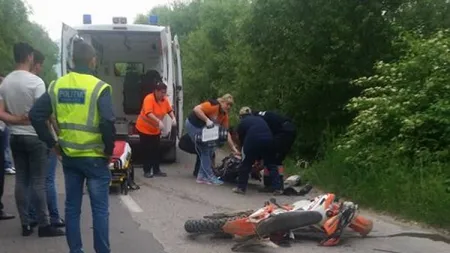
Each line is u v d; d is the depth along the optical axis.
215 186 10.43
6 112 6.46
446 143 8.82
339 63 11.68
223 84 20.03
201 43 23.14
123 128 13.80
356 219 6.82
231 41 19.44
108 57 14.91
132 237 6.87
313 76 11.80
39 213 6.72
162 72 13.20
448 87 8.80
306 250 6.38
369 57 11.48
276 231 6.34
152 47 14.70
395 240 6.80
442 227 7.30
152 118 11.09
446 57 9.03
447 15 11.62
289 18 11.98
